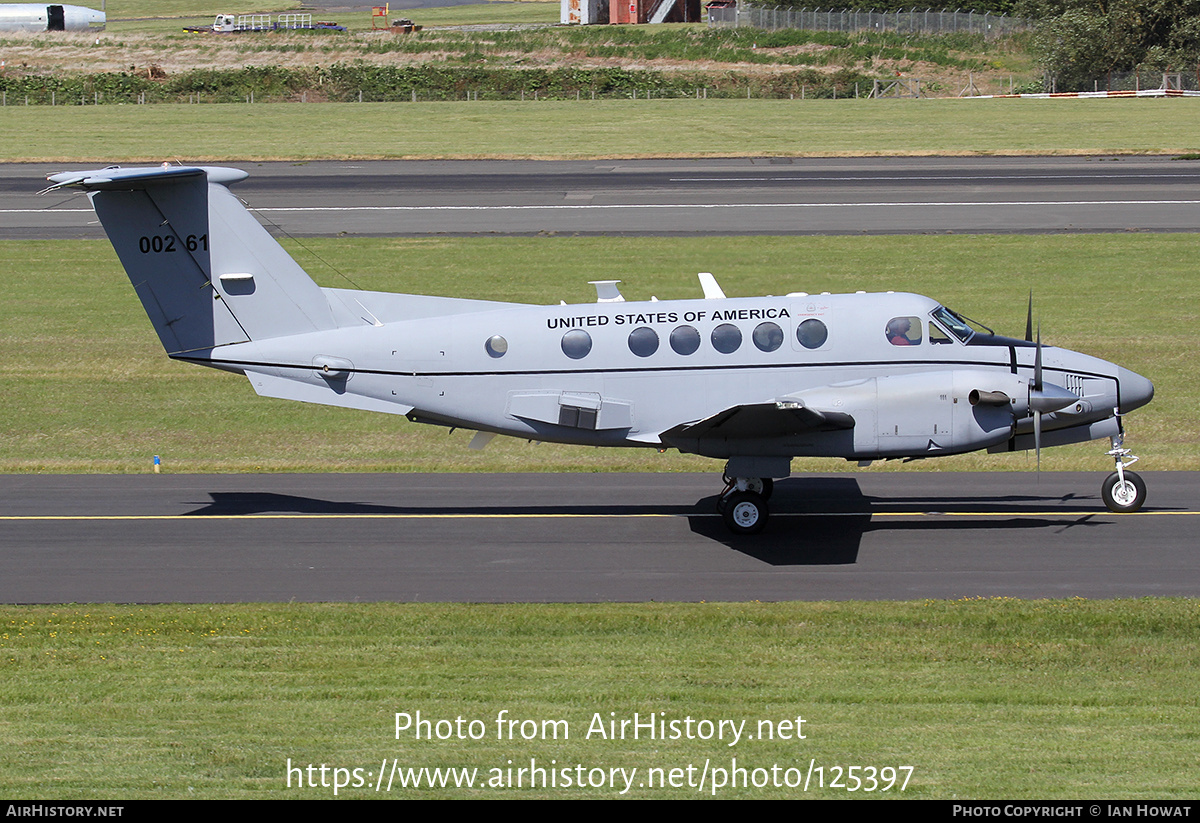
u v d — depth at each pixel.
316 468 73.69
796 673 38.56
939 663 39.34
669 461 74.88
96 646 41.78
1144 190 153.88
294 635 42.81
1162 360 94.62
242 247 58.84
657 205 152.38
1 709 36.22
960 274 120.06
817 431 54.81
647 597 47.62
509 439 82.00
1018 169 171.12
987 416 54.41
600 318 57.62
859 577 49.72
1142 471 69.12
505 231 140.25
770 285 117.88
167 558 53.81
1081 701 36.06
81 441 81.25
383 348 58.50
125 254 58.34
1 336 106.94
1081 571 49.91
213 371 98.38
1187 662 39.25
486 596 48.00
